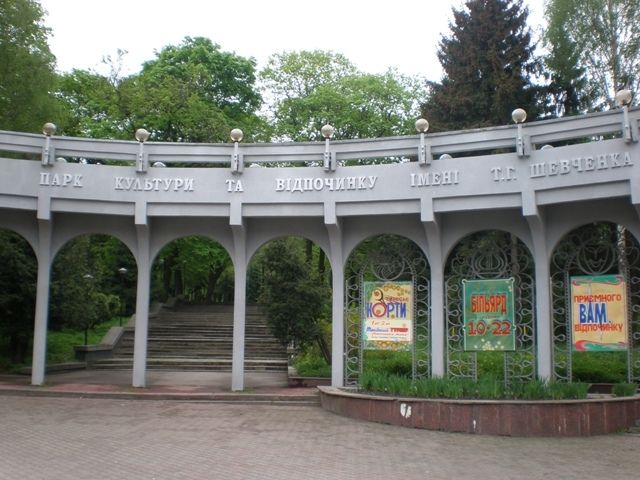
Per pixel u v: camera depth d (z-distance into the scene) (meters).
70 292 24.42
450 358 19.08
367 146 17.41
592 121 15.16
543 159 15.66
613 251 15.92
